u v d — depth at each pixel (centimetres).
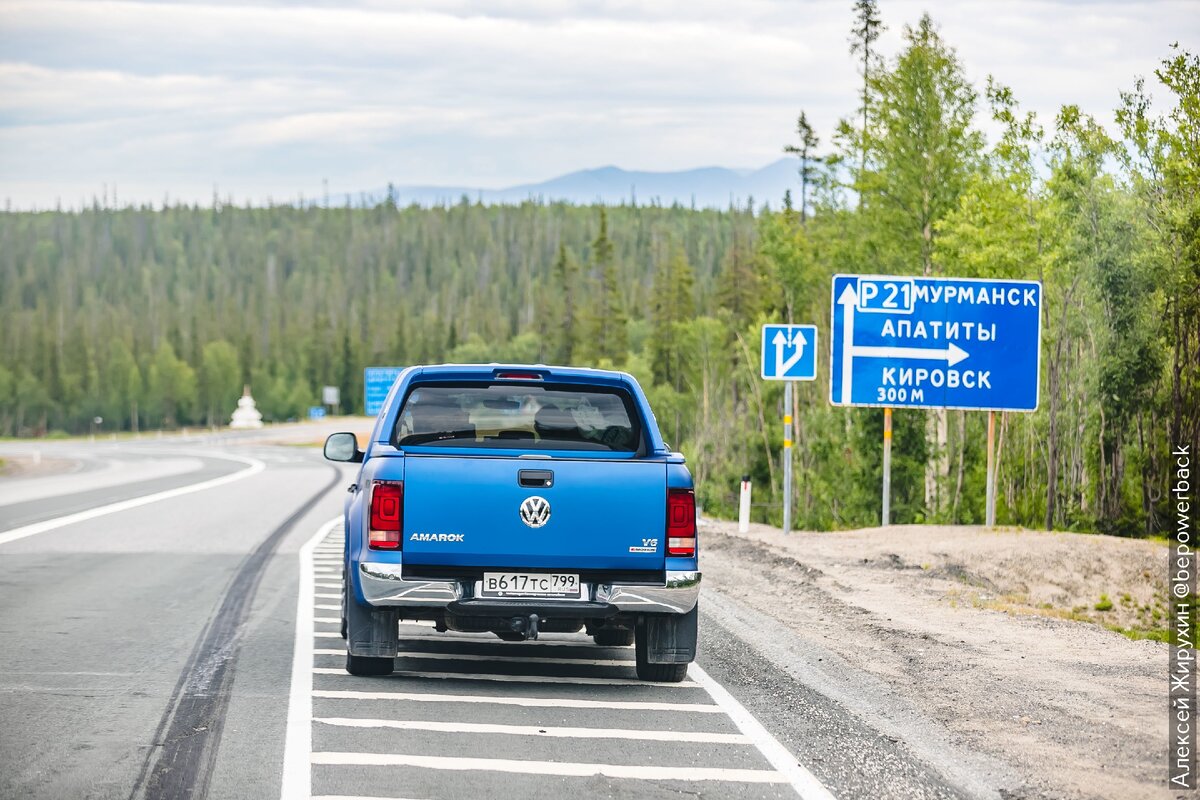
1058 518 4488
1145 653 1597
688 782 961
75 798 882
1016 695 1323
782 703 1257
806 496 6950
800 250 9656
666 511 1232
